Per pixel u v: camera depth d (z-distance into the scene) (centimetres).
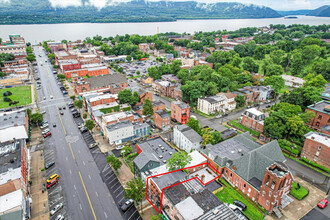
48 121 12562
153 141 9750
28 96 16262
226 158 8025
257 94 15388
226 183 7906
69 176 8338
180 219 5700
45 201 7212
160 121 11675
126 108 13075
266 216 6644
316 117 11631
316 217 6662
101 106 12631
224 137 10300
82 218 6631
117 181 8106
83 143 10469
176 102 12719
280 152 8500
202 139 9531
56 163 9050
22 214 6041
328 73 19375
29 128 11381
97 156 9512
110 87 15900
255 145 8631
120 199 7331
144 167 7525
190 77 17788
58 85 18825
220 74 18312
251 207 6944
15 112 11662
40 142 10481
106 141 10606
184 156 7706
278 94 16238
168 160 8312
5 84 18425
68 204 7125
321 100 13288
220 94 14438
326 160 8675
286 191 7425
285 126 10256
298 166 9006
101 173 8512
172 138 10981
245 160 7581
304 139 10244
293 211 6875
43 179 8162
